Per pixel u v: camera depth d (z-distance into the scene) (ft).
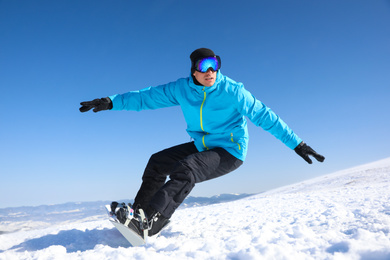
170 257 4.86
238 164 8.30
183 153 8.77
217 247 5.27
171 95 8.68
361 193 16.42
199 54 7.63
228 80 8.07
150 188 8.73
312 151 7.74
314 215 9.43
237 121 8.29
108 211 7.18
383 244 4.55
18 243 8.76
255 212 12.25
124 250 5.60
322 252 4.54
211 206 19.63
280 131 7.93
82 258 5.30
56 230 10.60
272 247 4.64
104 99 8.38
